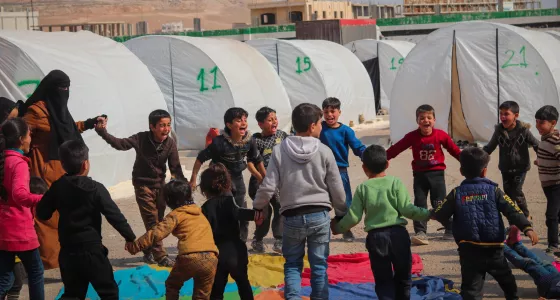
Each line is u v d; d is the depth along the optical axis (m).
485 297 7.35
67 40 15.43
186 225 6.37
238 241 6.61
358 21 42.38
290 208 6.46
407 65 20.36
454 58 20.00
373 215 6.51
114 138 8.62
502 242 6.34
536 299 7.23
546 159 8.58
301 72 26.81
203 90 20.75
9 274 6.73
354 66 29.28
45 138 8.50
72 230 6.15
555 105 19.17
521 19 57.19
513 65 19.52
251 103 21.09
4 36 13.87
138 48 21.23
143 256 9.46
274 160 6.53
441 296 7.14
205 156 8.61
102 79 15.09
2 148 6.74
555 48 20.56
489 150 9.53
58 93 8.56
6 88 13.72
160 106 16.62
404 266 6.43
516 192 9.42
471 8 89.69
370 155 6.63
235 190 8.20
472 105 19.84
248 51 22.69
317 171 6.46
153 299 7.55
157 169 8.83
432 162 9.48
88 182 6.19
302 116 6.56
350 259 8.71
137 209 12.65
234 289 7.82
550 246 8.73
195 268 6.27
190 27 134.12
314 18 75.38
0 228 6.64
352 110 28.17
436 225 10.88
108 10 137.12
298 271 6.54
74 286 6.27
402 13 90.19
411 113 20.31
